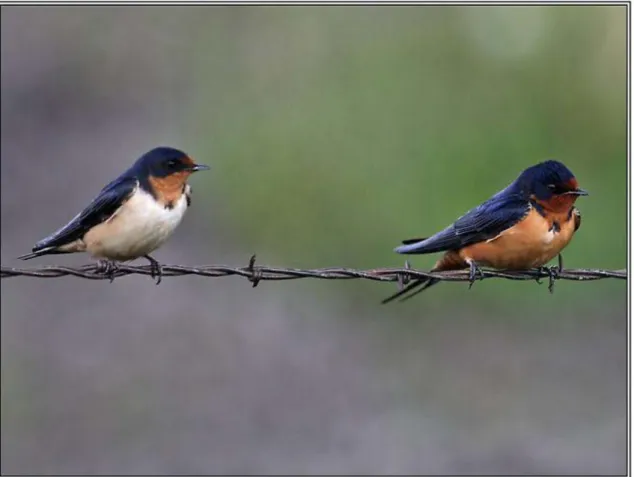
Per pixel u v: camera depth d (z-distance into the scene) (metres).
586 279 8.24
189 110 23.39
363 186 17.92
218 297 17.02
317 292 17.11
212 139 20.73
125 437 13.59
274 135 19.38
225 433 13.66
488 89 18.77
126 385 14.68
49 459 13.12
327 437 13.62
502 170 17.84
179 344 15.70
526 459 13.05
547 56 18.61
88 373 14.94
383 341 15.86
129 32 27.05
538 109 18.23
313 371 15.14
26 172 21.84
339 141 18.67
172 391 14.59
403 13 20.47
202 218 19.08
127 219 8.09
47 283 17.38
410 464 12.99
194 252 18.31
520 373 14.98
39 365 15.12
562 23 18.56
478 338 15.73
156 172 8.15
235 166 19.38
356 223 17.64
